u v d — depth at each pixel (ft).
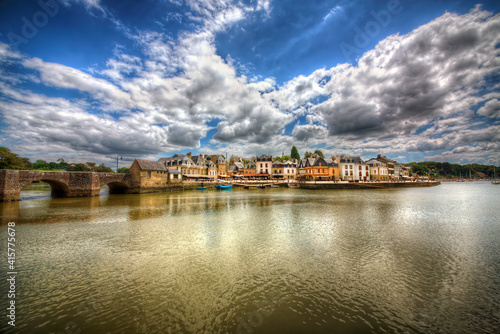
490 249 40.60
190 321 21.16
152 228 57.00
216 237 48.47
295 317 21.63
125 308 23.21
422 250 39.99
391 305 23.65
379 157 360.89
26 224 61.77
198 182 220.23
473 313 22.36
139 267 33.12
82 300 24.70
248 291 26.32
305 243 44.01
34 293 26.12
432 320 21.30
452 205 99.81
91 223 63.16
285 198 132.46
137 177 166.30
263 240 46.14
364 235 49.80
